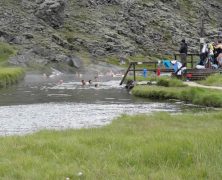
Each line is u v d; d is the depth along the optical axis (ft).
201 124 70.38
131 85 168.04
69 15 465.47
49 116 96.84
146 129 64.64
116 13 489.26
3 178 36.68
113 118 87.61
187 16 552.82
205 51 173.17
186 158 40.57
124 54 417.90
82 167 39.81
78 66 358.64
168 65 187.11
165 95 131.13
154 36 475.31
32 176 36.91
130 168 38.88
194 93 120.37
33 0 457.68
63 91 164.55
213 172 36.14
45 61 350.84
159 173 37.09
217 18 577.84
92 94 150.71
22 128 80.59
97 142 51.34
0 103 125.08
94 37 434.30
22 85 201.36
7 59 340.59
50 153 45.24
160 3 546.26
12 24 410.93
